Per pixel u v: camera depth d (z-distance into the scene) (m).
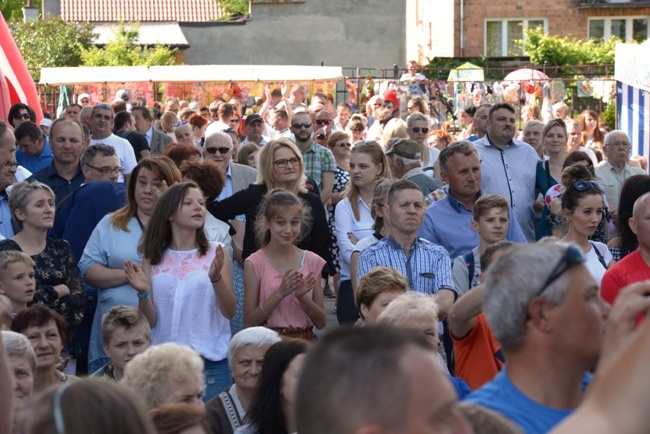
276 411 5.95
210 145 12.93
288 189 10.28
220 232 9.91
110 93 31.86
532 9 43.22
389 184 9.73
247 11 64.88
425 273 8.85
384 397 2.63
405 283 7.58
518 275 3.98
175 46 49.59
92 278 8.93
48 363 7.12
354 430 2.63
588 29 43.44
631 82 18.78
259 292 8.95
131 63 48.34
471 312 6.09
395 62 48.53
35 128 13.92
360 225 11.02
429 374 2.67
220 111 24.36
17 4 68.62
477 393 4.11
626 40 43.44
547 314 3.94
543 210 11.52
